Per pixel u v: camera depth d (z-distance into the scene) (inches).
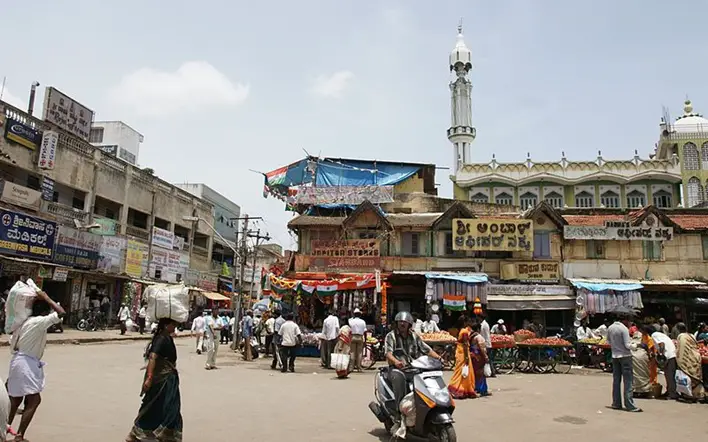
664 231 942.4
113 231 1266.0
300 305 951.0
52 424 302.8
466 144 1827.0
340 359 575.2
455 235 956.0
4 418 162.4
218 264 1884.8
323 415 356.5
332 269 963.3
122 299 1289.4
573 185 1451.8
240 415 349.1
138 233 1376.7
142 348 866.8
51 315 272.1
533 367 685.9
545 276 933.8
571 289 904.3
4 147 968.3
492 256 976.3
